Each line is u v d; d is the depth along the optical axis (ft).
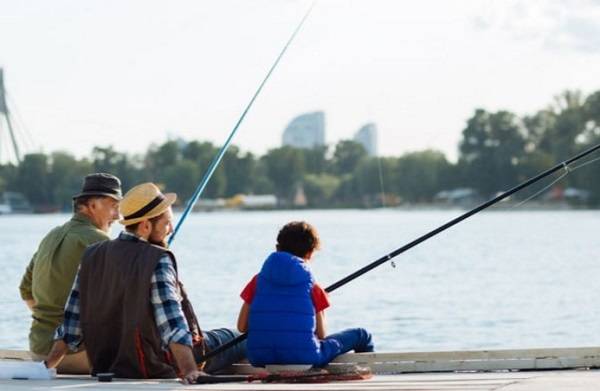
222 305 133.59
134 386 46.16
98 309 50.03
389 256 57.62
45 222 539.70
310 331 50.93
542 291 153.07
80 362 54.85
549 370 51.57
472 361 52.65
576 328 113.39
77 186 643.45
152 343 49.44
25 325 108.88
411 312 127.13
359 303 137.08
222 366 53.93
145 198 49.96
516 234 344.90
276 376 47.75
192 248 269.64
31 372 49.96
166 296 48.93
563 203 647.56
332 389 44.01
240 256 234.99
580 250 254.47
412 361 52.95
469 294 148.36
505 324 116.67
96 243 51.11
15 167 639.35
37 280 55.47
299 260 51.75
